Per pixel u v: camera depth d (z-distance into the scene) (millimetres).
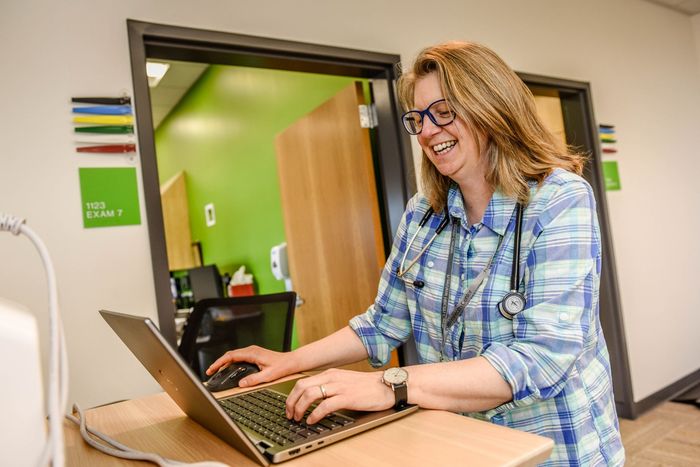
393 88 2299
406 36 2340
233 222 4043
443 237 1110
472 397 798
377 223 2352
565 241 879
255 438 725
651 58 3531
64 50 1616
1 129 1518
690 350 3488
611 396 1001
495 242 1002
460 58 998
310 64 2131
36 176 1549
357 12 2207
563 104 3158
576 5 3102
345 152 2502
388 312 1195
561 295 852
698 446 2479
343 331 1176
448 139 1029
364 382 797
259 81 3531
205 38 1836
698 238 3689
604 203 3020
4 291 1482
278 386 1009
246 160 3768
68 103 1605
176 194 4867
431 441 664
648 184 3359
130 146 1673
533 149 988
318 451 670
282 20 2008
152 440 778
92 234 1607
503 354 815
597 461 918
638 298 3158
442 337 1067
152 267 1679
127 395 1606
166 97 4789
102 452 735
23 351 484
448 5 2510
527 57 2812
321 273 2766
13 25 1556
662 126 3535
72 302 1559
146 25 1736
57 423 453
